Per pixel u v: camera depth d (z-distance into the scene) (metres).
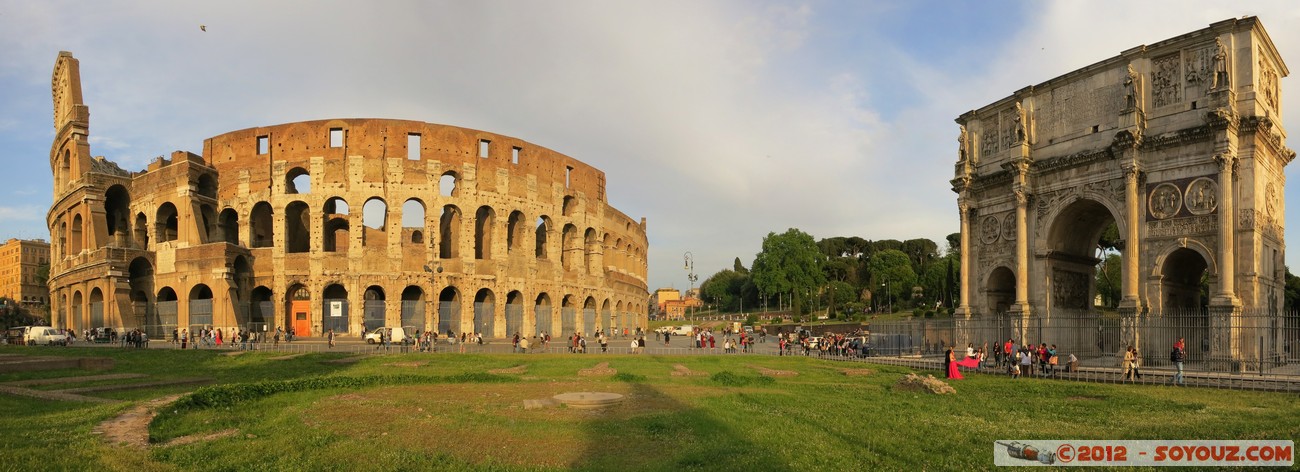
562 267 103.50
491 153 94.12
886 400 29.88
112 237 95.25
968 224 64.88
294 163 86.88
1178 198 49.47
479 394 30.92
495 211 93.38
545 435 20.89
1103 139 54.25
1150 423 24.23
